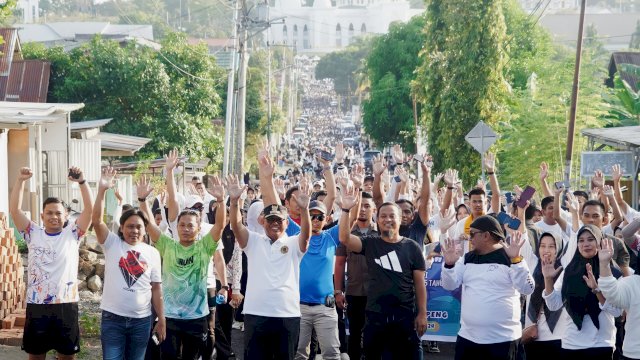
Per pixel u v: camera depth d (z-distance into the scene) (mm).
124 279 9227
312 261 10406
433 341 13078
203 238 9602
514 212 12469
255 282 9227
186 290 9539
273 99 93875
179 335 9578
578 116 34625
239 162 30969
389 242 9266
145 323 9328
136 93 40375
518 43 48500
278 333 9164
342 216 9281
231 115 34500
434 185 15812
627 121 35000
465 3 34656
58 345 9500
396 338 9211
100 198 9250
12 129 21719
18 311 13164
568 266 9039
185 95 41812
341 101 169750
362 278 11148
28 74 38062
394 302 9172
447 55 35500
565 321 9242
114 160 39812
